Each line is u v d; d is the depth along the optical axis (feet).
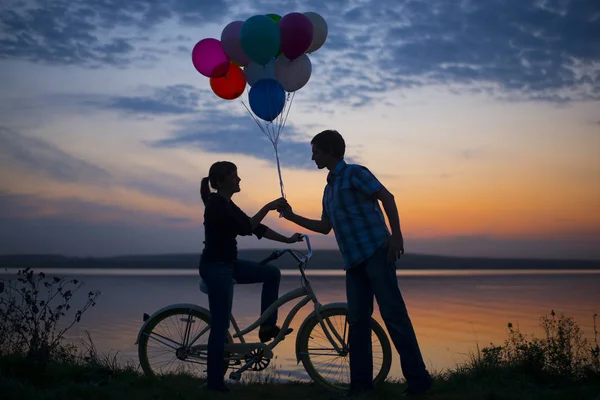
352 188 13.83
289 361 29.68
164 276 399.85
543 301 109.70
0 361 14.69
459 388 15.11
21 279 17.63
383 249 13.67
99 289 160.15
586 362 16.69
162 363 17.17
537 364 16.61
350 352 14.25
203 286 15.15
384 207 13.47
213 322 14.43
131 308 84.94
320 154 14.24
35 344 16.98
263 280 15.25
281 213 15.26
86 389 13.26
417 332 51.72
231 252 14.69
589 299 116.57
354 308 14.15
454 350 38.24
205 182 15.23
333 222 14.10
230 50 16.72
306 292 14.98
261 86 16.84
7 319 17.54
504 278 346.33
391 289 13.58
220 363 14.30
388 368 14.43
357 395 13.73
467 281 275.18
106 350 34.88
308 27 16.29
